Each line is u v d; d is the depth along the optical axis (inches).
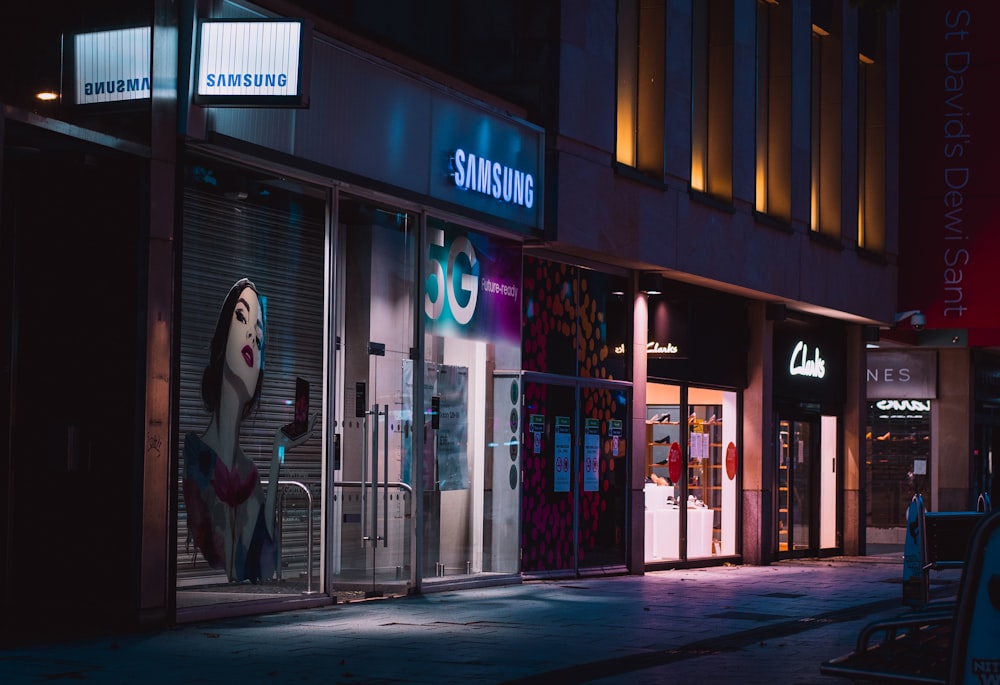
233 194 516.7
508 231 686.5
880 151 1104.2
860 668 350.3
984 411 1302.9
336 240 572.1
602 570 783.7
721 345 920.3
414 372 631.2
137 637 455.8
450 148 637.9
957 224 1120.8
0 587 474.9
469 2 727.7
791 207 955.3
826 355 1069.1
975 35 1117.7
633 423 816.9
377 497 605.9
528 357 727.7
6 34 430.0
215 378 507.2
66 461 472.1
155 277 473.4
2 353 478.3
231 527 516.7
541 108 716.0
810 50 987.9
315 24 546.0
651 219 790.5
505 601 608.4
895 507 1286.9
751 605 617.0
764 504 949.2
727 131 876.0
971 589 262.4
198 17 486.3
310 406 561.3
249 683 369.4
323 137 552.4
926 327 1127.6
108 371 472.1
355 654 427.8
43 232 480.7
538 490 732.0
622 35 793.6
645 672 401.1
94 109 456.1
